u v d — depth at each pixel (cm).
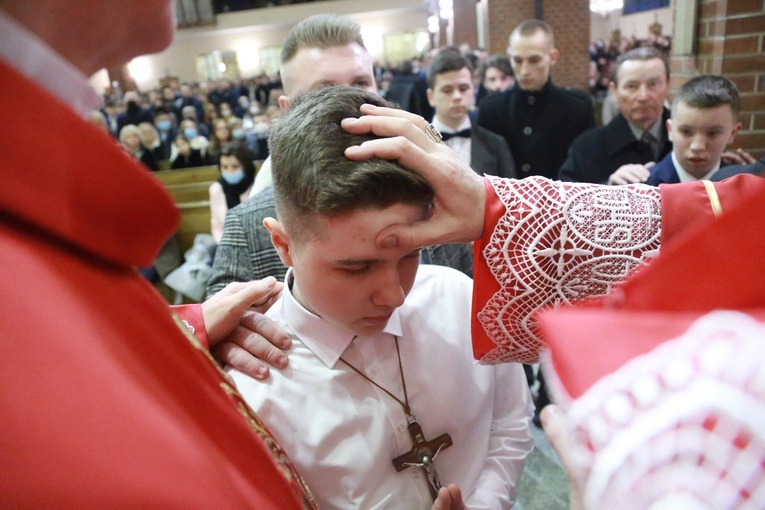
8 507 26
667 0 1220
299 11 1659
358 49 136
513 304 78
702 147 173
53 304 32
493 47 691
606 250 74
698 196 75
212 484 33
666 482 29
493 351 82
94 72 42
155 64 1698
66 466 27
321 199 68
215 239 289
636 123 223
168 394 36
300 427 83
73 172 35
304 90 134
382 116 73
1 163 33
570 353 36
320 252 73
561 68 691
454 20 1002
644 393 32
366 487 84
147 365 36
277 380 84
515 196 75
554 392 37
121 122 709
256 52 1720
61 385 29
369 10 1630
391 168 68
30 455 27
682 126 175
